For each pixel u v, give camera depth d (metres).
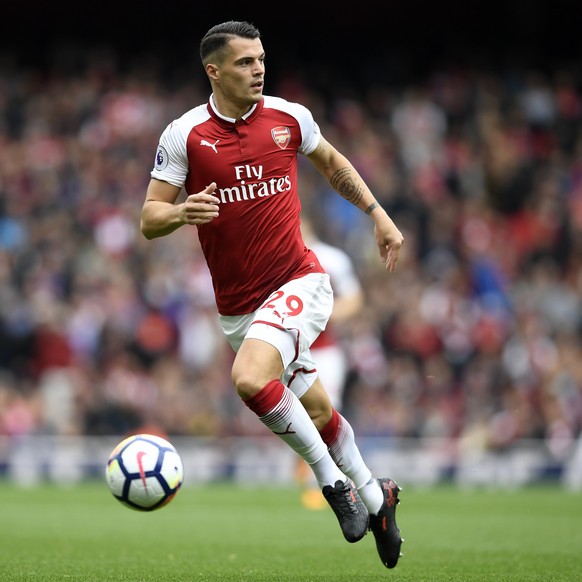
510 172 77.94
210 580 19.53
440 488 50.81
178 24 87.62
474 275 68.06
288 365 19.36
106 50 85.94
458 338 62.22
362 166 75.50
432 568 21.72
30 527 31.03
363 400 57.25
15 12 86.56
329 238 67.94
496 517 34.38
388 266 20.52
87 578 19.78
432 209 72.69
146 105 77.38
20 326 59.22
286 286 19.78
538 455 54.88
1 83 78.56
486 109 82.81
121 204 69.06
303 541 27.39
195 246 63.53
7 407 54.84
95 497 42.84
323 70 87.12
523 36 89.94
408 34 89.88
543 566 22.03
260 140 19.81
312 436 18.97
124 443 19.75
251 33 19.50
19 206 69.00
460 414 57.88
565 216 75.19
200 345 59.72
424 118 80.69
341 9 89.12
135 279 62.78
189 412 55.66
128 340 59.41
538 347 61.69
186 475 53.53
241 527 31.23
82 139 74.56
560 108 84.31
